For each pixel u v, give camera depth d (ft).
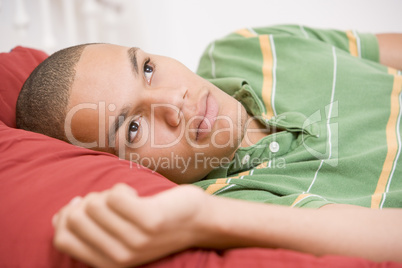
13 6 4.60
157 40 5.28
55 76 2.47
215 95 2.64
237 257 1.36
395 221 1.49
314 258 1.33
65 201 1.58
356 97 2.92
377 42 3.54
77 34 5.06
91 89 2.35
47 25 4.56
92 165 1.81
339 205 1.94
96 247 1.21
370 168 2.57
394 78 3.03
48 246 1.43
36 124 2.50
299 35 3.55
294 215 1.47
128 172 1.84
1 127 2.26
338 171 2.58
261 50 3.34
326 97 2.92
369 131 2.80
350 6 4.83
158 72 2.62
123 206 1.17
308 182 2.53
